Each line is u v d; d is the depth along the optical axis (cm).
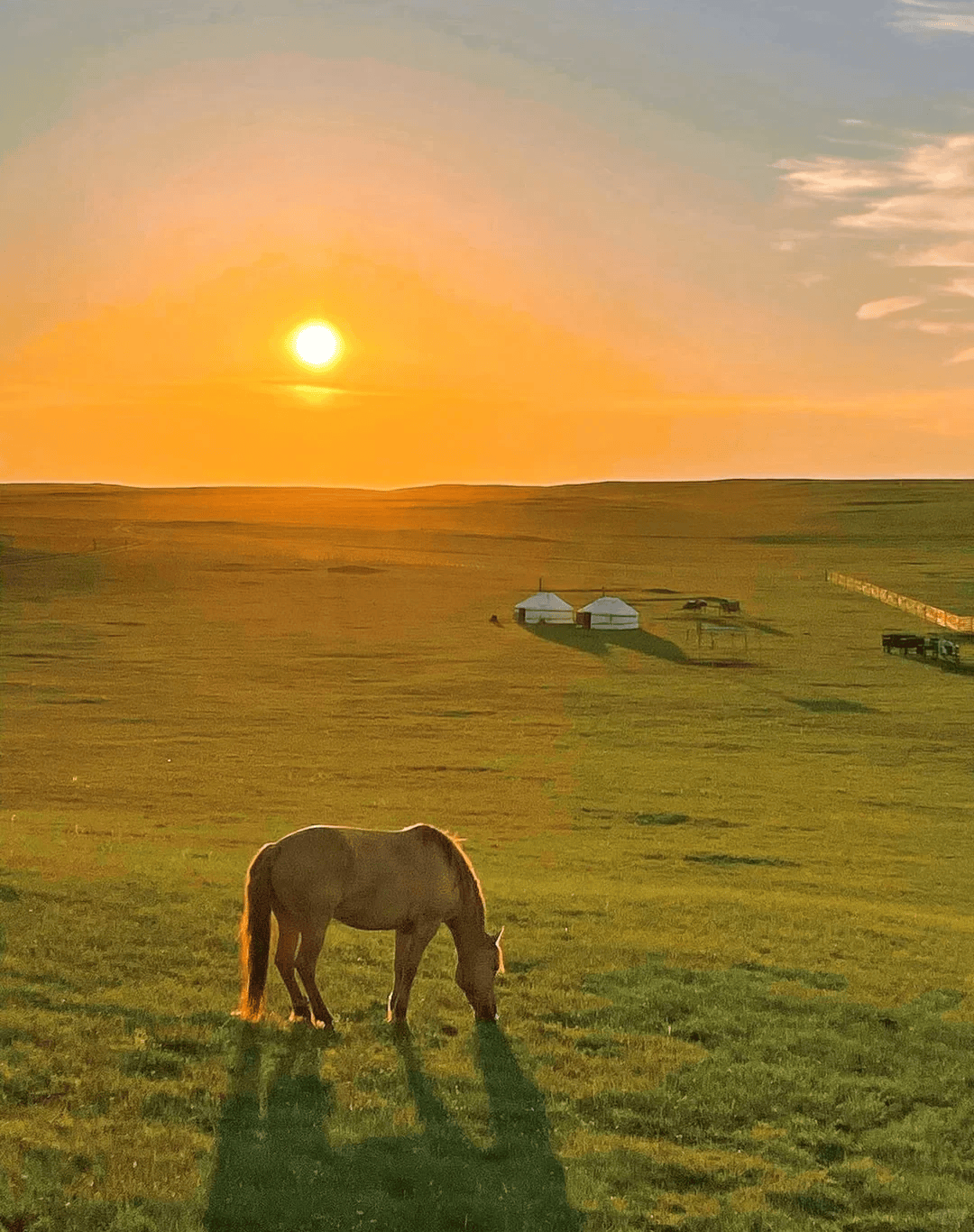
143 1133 1080
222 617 11188
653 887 3238
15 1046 1240
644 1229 1006
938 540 19175
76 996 1427
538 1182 1068
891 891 3606
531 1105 1231
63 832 3569
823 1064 1417
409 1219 994
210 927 1816
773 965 1898
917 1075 1403
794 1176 1119
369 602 12344
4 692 7675
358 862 1388
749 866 3928
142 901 1989
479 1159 1112
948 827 4725
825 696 8031
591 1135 1172
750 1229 1014
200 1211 968
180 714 7094
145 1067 1240
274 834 4034
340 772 5612
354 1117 1165
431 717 7194
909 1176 1133
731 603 12019
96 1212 947
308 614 11475
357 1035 1379
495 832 4406
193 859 2994
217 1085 1207
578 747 6406
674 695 8012
